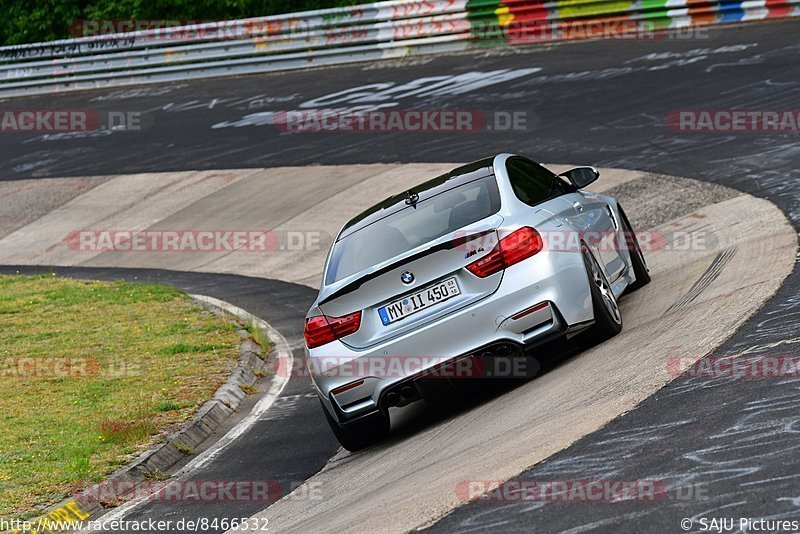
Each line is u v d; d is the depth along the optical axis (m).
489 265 22.56
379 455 23.39
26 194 83.88
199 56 107.12
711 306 24.78
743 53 64.75
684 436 16.67
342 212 61.47
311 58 99.50
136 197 77.00
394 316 22.89
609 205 30.06
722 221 37.22
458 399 26.28
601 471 16.17
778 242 30.17
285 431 29.05
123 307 50.53
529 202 24.69
